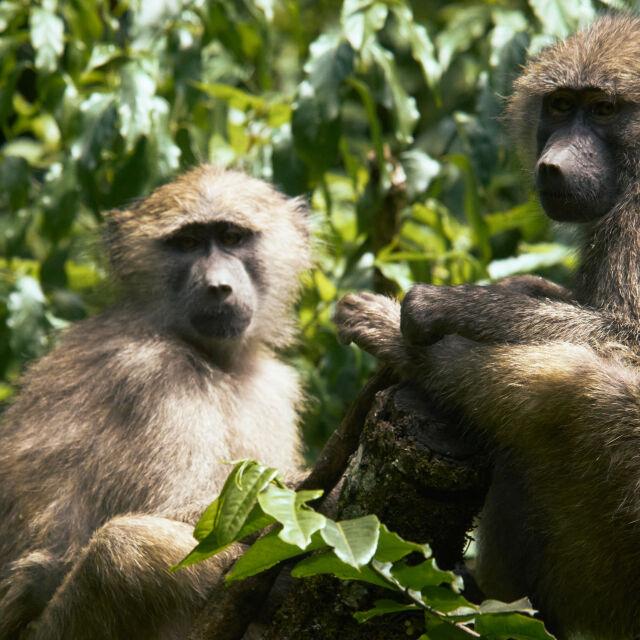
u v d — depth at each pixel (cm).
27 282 1261
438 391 834
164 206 1162
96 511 1007
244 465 623
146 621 927
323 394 1299
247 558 630
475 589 903
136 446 1005
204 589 907
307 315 1366
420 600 628
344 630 717
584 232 982
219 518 612
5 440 1092
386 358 874
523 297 870
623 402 786
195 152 1381
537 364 804
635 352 836
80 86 1365
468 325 846
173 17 1282
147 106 1198
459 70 1677
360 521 585
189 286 1121
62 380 1080
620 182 926
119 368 1047
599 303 867
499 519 902
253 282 1180
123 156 1244
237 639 763
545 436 801
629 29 971
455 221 1467
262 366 1194
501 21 1256
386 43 1730
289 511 588
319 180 1215
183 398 1028
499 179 1505
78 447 1030
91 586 923
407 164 1305
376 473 720
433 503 709
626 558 796
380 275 1297
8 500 1052
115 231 1196
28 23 1450
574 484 797
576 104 950
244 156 1400
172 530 922
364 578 626
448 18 1764
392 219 1295
